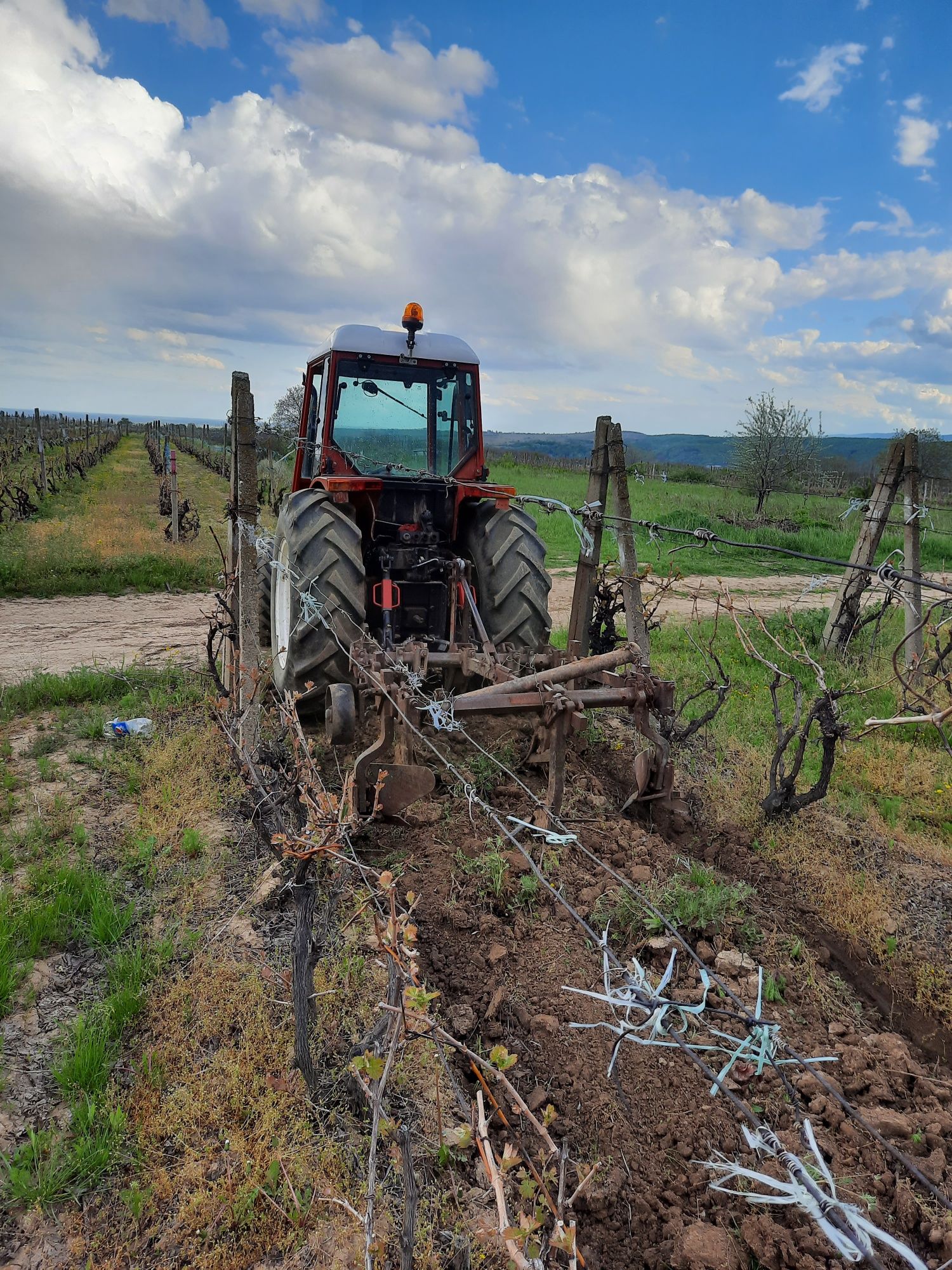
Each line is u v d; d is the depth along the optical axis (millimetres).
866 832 4535
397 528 5430
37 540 13680
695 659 7641
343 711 4090
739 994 3021
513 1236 1329
